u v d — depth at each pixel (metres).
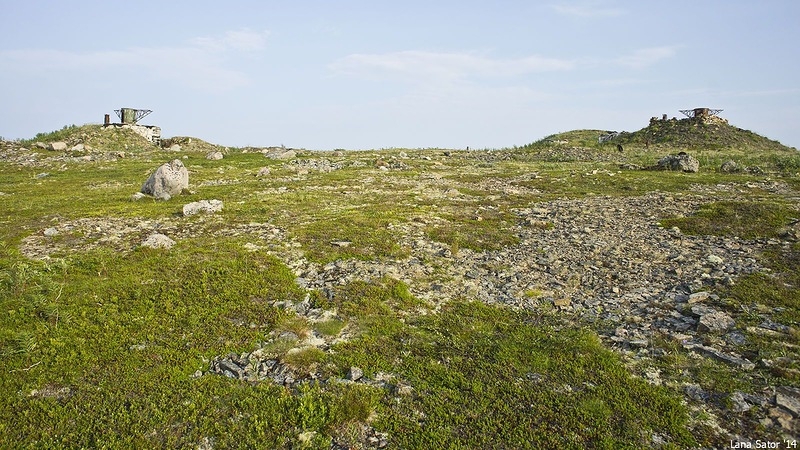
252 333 11.45
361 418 8.52
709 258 16.44
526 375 9.91
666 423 8.34
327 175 37.66
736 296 13.28
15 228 20.19
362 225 20.52
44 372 9.75
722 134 63.53
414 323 12.22
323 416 8.55
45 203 25.83
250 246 17.33
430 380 9.74
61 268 14.60
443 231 20.14
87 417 8.48
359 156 53.16
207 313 12.25
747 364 9.87
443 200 28.16
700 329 11.45
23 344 10.33
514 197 29.66
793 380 9.27
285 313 12.42
